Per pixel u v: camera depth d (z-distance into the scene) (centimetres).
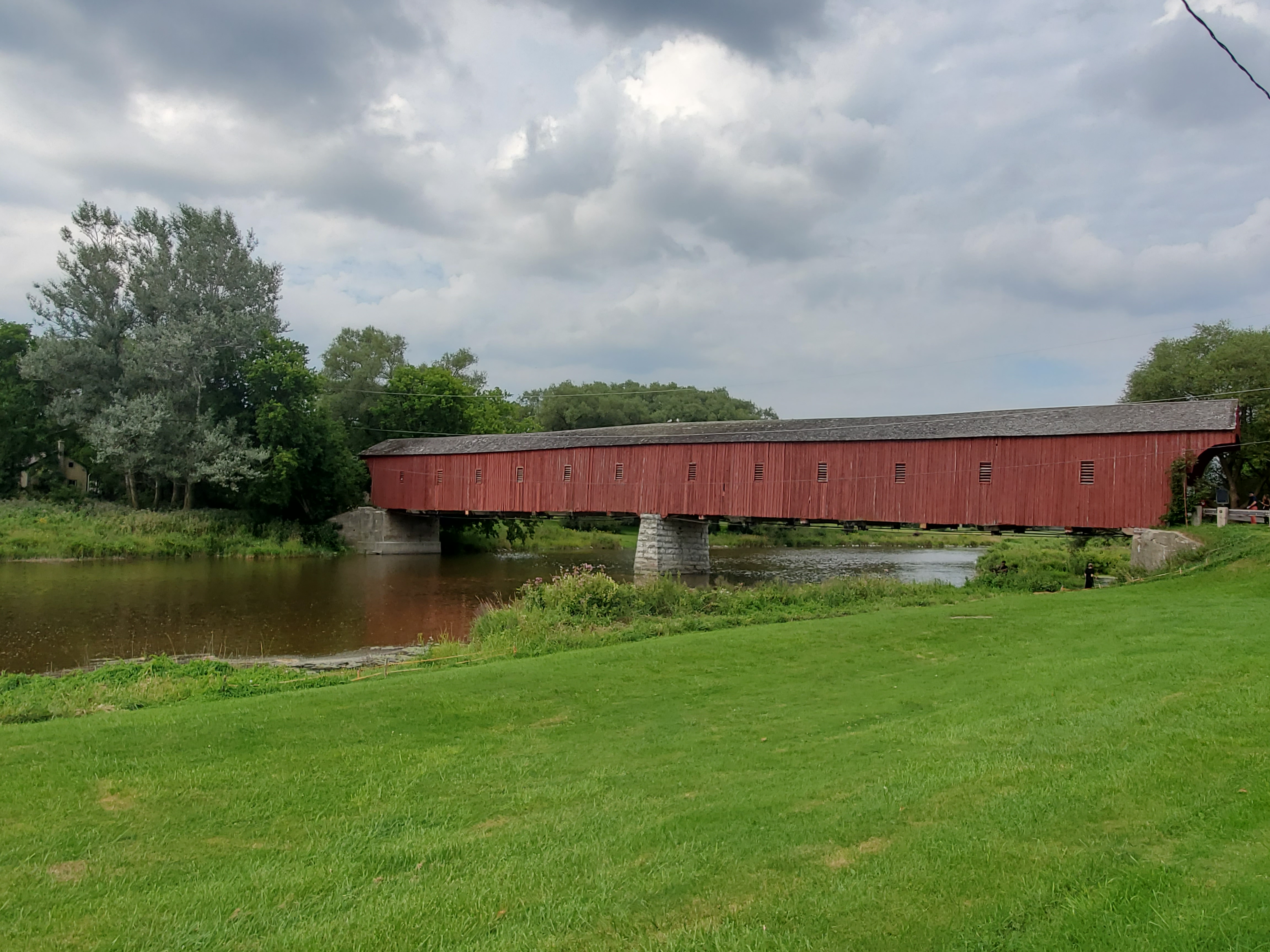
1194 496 2898
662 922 473
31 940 493
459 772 830
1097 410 3231
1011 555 3338
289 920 515
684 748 908
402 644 2198
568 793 754
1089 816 552
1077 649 1312
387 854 615
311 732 983
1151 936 391
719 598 2292
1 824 687
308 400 5119
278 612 2698
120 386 4919
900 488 3453
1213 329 4712
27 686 1453
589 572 2788
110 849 636
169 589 3120
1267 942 370
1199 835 501
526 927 484
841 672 1321
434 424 6688
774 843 577
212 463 4703
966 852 516
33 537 3981
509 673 1320
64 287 4950
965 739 816
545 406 9544
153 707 1228
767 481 3800
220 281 5281
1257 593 1845
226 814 712
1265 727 720
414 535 5359
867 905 463
